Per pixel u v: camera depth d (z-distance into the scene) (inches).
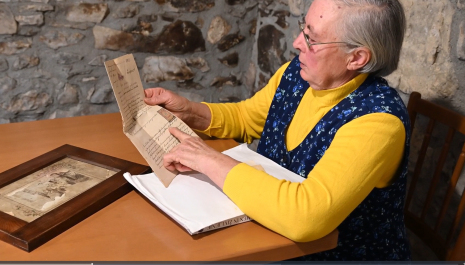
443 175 57.7
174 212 37.6
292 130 49.7
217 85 99.3
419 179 61.8
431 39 55.7
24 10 81.1
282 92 53.2
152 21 89.1
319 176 38.5
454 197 56.6
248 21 95.2
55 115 91.1
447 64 54.1
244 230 37.8
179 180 42.9
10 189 40.4
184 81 96.3
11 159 46.7
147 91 50.1
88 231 36.4
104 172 44.3
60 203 38.5
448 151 54.5
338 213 37.2
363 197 38.7
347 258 46.5
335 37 40.6
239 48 97.5
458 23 52.0
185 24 91.1
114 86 42.6
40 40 84.4
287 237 36.8
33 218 36.2
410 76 59.9
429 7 55.4
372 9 39.4
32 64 85.5
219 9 92.2
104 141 51.9
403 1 59.2
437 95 55.9
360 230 45.0
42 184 41.5
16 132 52.9
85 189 40.9
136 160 47.8
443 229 59.5
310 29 41.8
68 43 86.0
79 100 91.4
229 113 56.4
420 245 64.6
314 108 46.4
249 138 58.9
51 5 82.3
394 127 39.5
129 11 87.0
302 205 36.4
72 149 48.6
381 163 38.8
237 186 38.7
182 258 33.8
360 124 40.1
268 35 90.5
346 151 38.8
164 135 46.5
